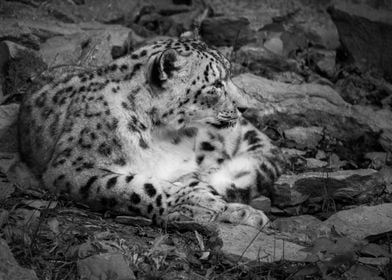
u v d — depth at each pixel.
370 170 18.16
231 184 17.38
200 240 13.76
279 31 25.47
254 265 13.05
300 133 20.66
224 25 25.08
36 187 15.98
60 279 12.17
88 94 16.22
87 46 22.02
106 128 15.71
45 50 21.48
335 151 20.33
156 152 16.38
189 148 17.09
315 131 20.80
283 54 24.94
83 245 12.77
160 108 16.23
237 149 17.88
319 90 22.02
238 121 17.80
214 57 16.58
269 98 21.12
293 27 26.17
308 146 20.42
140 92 16.19
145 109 16.19
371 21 24.72
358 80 24.17
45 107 16.61
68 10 24.92
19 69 20.16
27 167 16.70
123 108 16.00
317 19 26.77
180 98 16.22
